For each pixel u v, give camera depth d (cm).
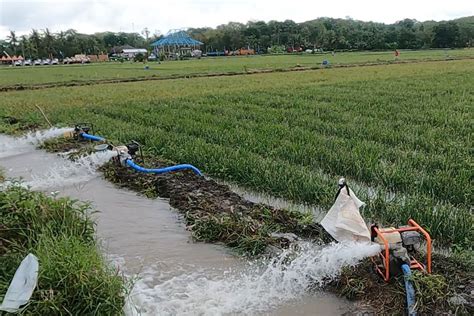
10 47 13025
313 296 543
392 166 921
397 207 727
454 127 1302
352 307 518
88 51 13025
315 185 834
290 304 528
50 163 1181
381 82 2778
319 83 2884
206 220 727
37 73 5700
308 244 659
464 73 3338
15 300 457
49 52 12038
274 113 1650
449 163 923
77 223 644
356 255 558
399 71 3850
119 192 938
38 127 1627
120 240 704
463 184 807
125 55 13025
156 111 1822
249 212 769
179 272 605
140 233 729
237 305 526
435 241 656
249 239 661
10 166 1170
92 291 475
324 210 796
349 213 600
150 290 557
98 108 1991
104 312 468
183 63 7669
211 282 574
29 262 496
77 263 499
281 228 713
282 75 3894
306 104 1847
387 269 523
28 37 12188
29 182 1012
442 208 716
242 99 2112
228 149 1096
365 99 1962
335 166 977
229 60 8131
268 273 592
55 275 482
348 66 4991
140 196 909
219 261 635
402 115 1506
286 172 909
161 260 638
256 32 13188
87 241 631
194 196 857
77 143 1359
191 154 1091
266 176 898
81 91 3016
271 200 866
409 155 1008
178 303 527
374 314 500
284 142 1148
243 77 3828
